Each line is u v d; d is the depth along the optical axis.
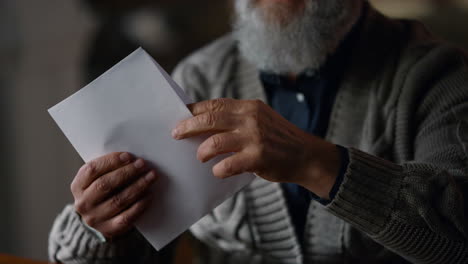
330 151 0.86
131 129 0.90
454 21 2.58
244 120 0.83
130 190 0.90
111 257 1.09
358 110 1.17
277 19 1.13
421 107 1.11
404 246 0.88
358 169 0.85
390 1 2.65
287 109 1.28
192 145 0.89
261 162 0.81
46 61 2.53
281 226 1.21
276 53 1.16
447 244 0.87
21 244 2.67
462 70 1.12
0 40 2.45
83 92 0.89
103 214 0.93
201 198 0.92
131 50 2.42
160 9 2.41
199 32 2.51
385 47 1.21
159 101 0.87
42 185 2.67
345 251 1.15
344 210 0.86
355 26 1.25
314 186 0.86
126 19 2.40
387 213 0.86
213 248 1.34
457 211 0.87
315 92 1.25
